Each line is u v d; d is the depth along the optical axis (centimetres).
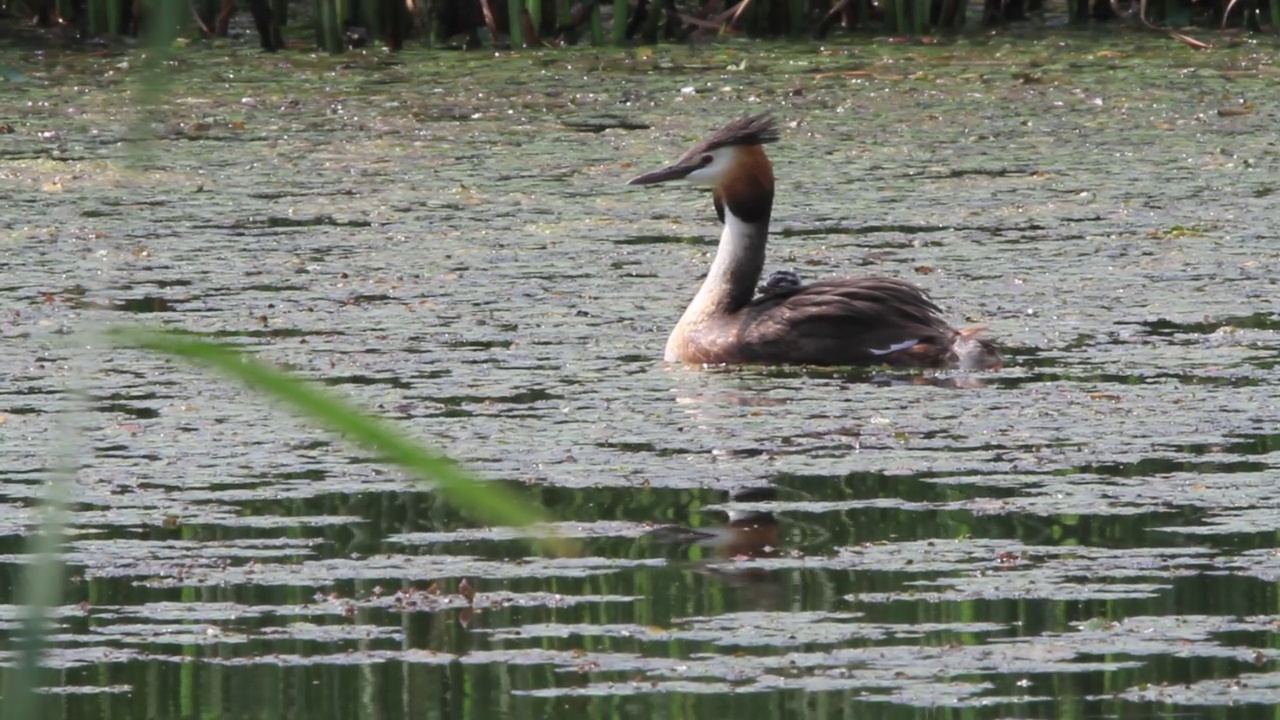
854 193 2164
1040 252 1834
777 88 2777
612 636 831
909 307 1459
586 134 2509
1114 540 961
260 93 2769
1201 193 2119
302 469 1134
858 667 787
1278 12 3105
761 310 1460
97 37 3125
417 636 839
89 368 1404
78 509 1044
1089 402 1276
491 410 1266
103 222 2025
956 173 2267
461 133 2527
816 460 1135
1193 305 1591
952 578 905
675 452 1160
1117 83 2803
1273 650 798
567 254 1866
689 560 945
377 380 1355
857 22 3241
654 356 1468
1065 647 805
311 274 1762
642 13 3114
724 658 802
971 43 3123
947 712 734
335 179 2264
